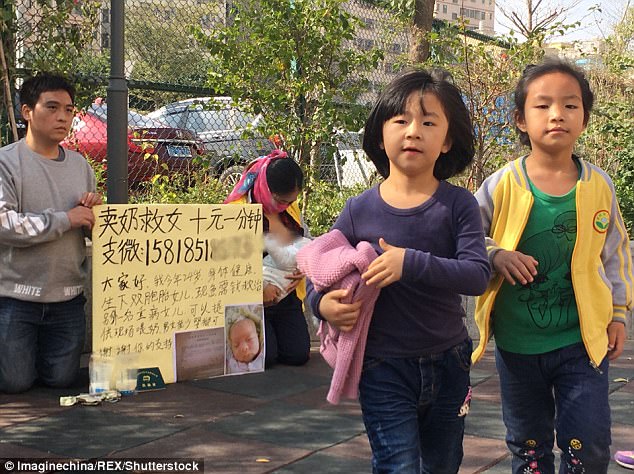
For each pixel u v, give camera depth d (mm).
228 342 4777
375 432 2398
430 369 2418
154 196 6742
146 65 7719
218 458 3490
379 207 2457
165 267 4555
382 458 2371
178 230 4578
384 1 8250
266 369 4969
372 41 8023
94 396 4309
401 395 2402
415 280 2271
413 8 8219
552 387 2838
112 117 4812
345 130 6879
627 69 10695
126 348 4453
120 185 4844
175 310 4598
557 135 2705
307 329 5129
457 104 2461
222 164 7211
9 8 5301
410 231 2410
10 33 5379
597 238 2746
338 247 2436
